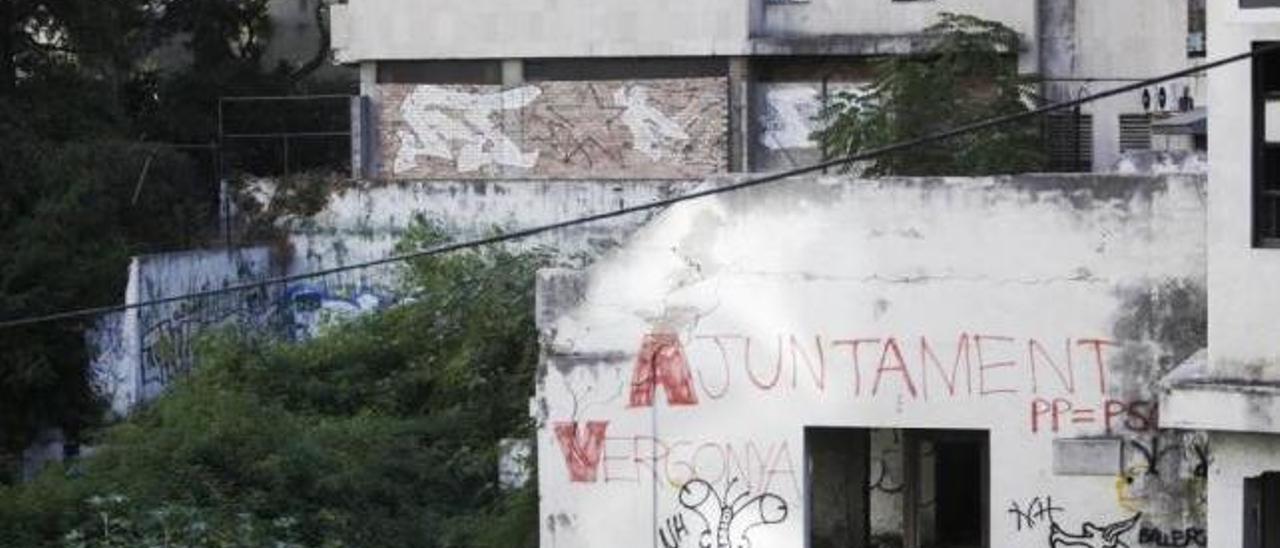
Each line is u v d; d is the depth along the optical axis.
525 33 38.09
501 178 37.78
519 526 19.94
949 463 20.14
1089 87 36.06
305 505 24.00
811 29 37.22
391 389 29.14
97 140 35.66
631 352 17.97
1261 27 15.82
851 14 36.91
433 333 30.14
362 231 36.84
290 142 40.25
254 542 22.20
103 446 25.83
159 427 25.88
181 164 36.81
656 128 37.78
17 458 32.88
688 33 37.34
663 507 17.97
